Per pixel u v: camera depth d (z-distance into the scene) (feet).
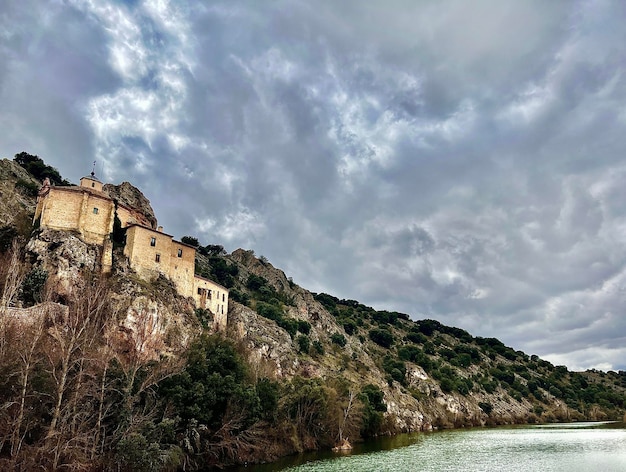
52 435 146.72
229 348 245.65
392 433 417.49
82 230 326.85
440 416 547.08
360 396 373.40
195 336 325.42
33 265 296.10
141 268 338.95
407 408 502.79
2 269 269.23
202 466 211.41
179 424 203.82
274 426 264.72
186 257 377.71
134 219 384.88
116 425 180.34
